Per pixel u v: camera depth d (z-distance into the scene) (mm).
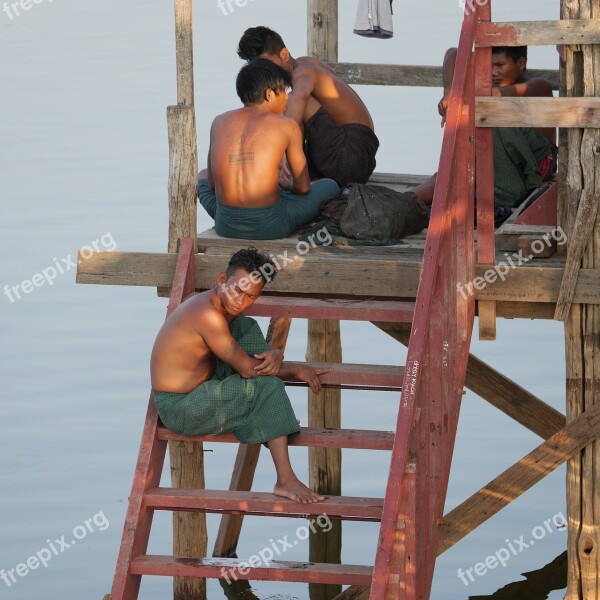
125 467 36031
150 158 62094
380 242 24625
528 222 24047
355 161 27781
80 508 33938
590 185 22094
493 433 37750
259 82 24719
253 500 20500
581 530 23609
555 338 44344
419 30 78812
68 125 67625
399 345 44125
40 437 37594
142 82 75562
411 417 18562
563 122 21906
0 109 70750
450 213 20609
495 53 28094
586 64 21828
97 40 87438
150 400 21719
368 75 33188
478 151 22406
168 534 33688
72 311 47188
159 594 30891
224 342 20594
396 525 18062
